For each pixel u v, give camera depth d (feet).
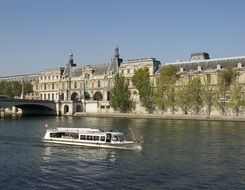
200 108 480.64
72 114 594.24
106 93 647.15
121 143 190.90
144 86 522.88
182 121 402.11
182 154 175.73
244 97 471.62
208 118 434.71
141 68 550.36
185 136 242.99
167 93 497.87
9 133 267.80
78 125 347.36
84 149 190.80
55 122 395.96
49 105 588.91
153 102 510.99
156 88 514.27
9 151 185.78
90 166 150.41
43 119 460.14
